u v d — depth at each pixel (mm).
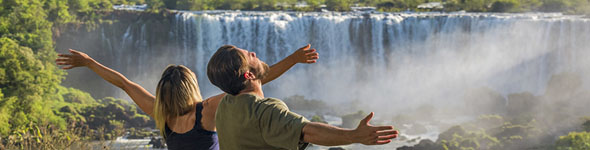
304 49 3914
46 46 55656
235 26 62688
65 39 60719
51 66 53969
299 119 2896
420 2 94938
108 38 62031
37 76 47156
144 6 90000
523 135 42250
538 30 63406
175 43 62781
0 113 38156
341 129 2717
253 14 65188
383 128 2602
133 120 44844
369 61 64938
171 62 62750
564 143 37875
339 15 66875
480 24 64812
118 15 62719
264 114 3016
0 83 44156
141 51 62469
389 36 64938
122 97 62469
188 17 62781
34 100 42562
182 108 3656
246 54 3227
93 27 61531
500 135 42750
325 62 64562
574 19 62281
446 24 65312
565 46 62500
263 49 62688
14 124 38625
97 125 43875
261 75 3277
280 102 3096
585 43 61656
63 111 45719
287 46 62938
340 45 64688
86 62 4188
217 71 3170
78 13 62344
